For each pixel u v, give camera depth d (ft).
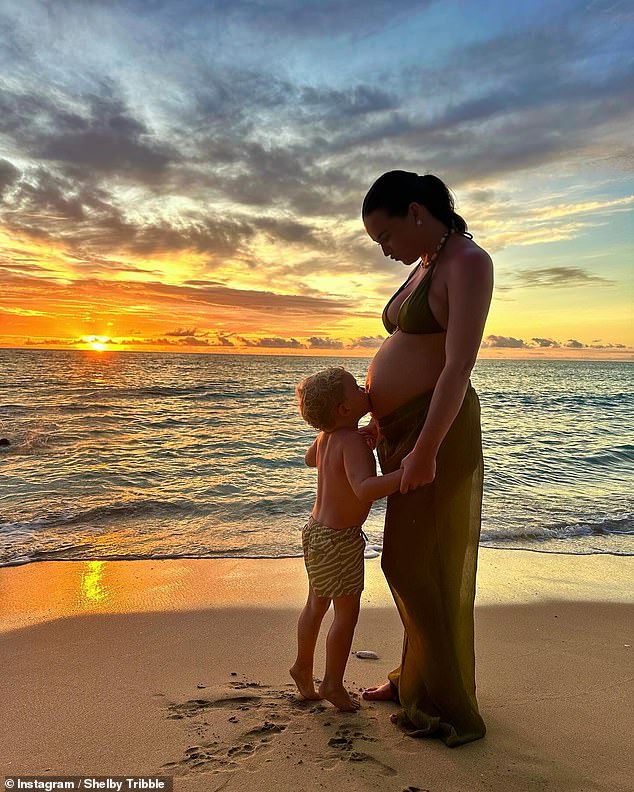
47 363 194.70
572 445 40.60
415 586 7.52
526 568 16.11
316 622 8.36
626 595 14.08
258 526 19.92
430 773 6.73
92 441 40.63
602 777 6.74
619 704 8.69
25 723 7.82
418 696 7.80
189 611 12.57
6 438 41.29
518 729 7.87
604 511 22.70
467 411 7.58
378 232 7.57
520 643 11.17
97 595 13.48
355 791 6.36
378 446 8.33
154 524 20.06
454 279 7.02
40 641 10.89
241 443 40.06
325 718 7.98
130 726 7.73
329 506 8.24
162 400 77.30
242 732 7.57
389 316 8.38
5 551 16.81
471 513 7.73
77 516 20.98
